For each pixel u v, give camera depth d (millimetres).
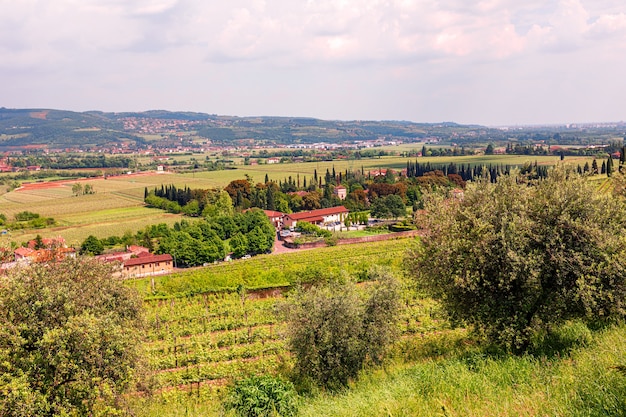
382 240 105188
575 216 18703
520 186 20406
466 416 11945
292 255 91438
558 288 18672
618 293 17719
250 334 42188
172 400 27938
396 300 26234
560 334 20547
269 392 19781
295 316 25172
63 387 15789
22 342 15312
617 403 10750
